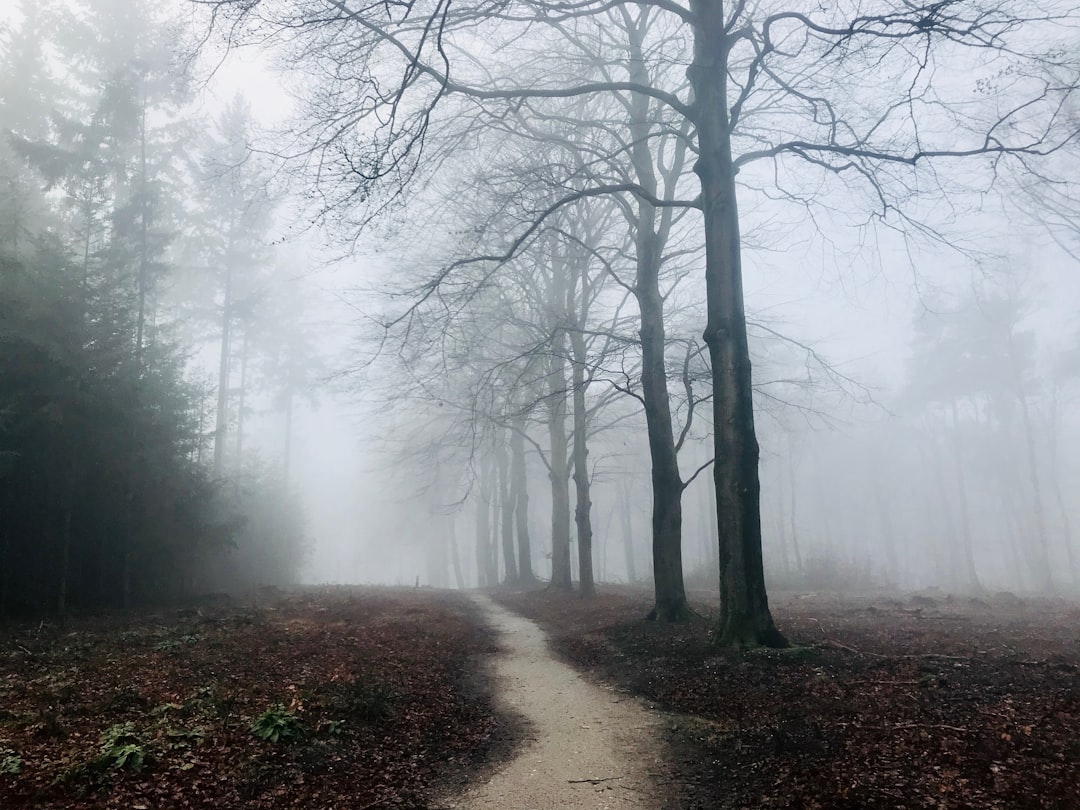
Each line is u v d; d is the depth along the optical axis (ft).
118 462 54.49
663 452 48.39
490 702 31.17
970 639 36.55
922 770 17.80
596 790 20.31
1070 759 17.21
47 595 54.03
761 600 34.22
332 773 21.01
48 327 49.11
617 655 39.50
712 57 37.24
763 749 21.94
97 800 17.28
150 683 28.63
